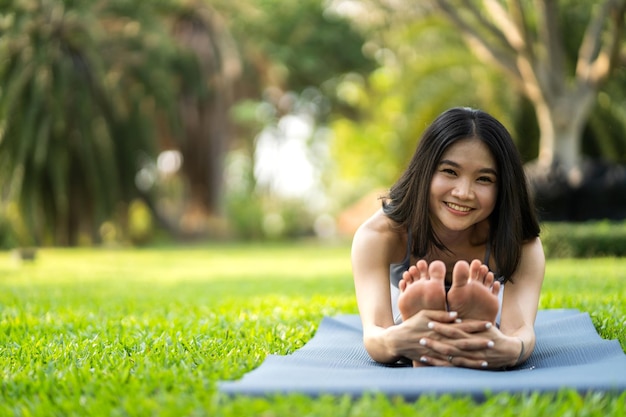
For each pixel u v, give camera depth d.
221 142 21.53
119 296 5.96
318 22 23.38
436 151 2.44
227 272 9.44
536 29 14.09
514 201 2.50
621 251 9.47
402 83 15.59
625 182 10.41
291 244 20.94
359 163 25.06
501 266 2.58
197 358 2.65
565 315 3.59
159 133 20.64
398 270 2.75
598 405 1.85
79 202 17.38
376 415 1.69
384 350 2.36
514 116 15.33
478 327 2.23
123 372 2.37
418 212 2.53
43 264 11.21
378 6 15.80
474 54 14.91
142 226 21.11
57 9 15.48
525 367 2.42
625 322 3.35
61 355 2.85
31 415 2.00
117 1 16.45
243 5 19.23
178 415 1.81
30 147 15.78
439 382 1.98
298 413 1.70
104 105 16.61
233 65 19.06
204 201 21.97
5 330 3.78
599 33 11.27
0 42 14.70
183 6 19.25
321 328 3.38
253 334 3.32
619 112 15.19
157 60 17.16
